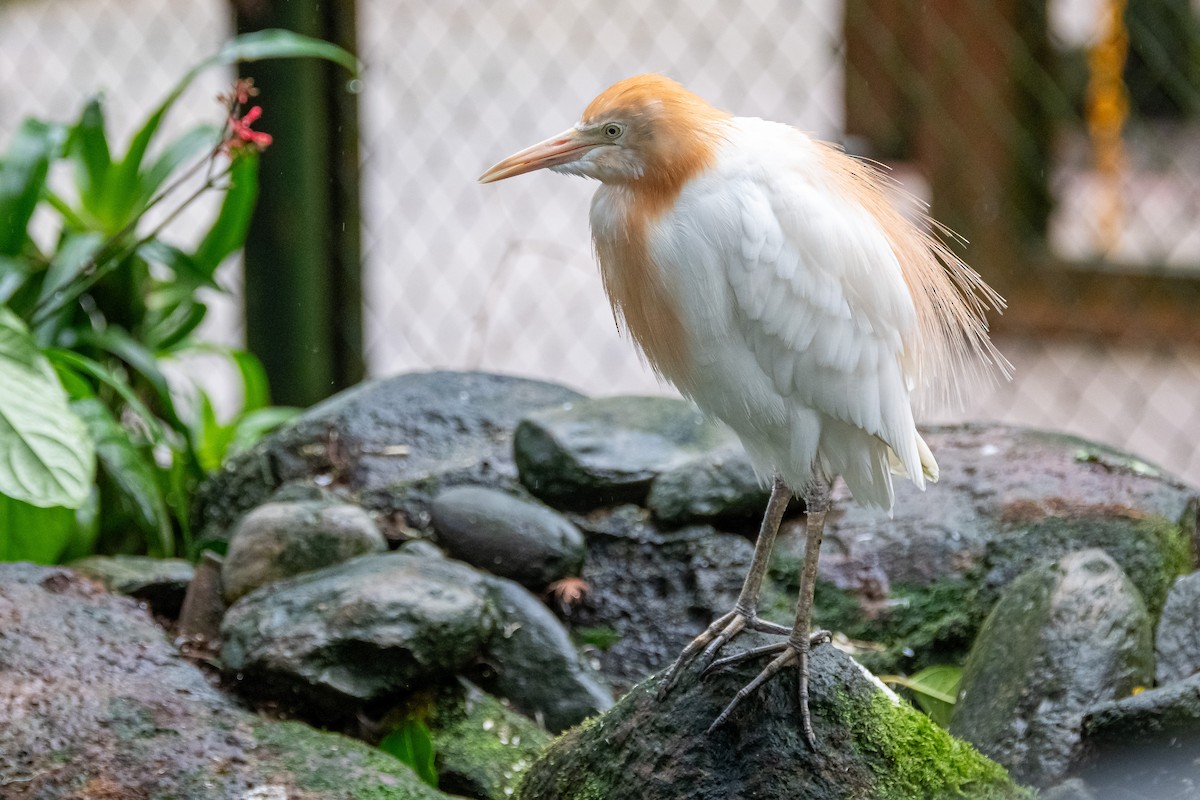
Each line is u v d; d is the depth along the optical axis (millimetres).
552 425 6645
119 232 7105
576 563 6102
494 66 13242
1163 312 10766
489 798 4922
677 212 3912
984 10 10367
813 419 4102
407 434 7211
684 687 4148
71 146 7250
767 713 4023
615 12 13781
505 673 5469
